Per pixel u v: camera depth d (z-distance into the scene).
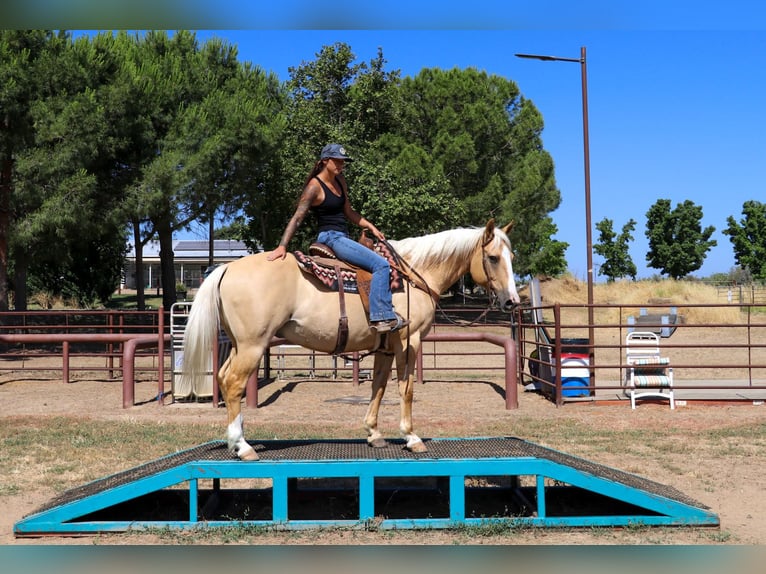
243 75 25.84
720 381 14.62
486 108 30.22
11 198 17.88
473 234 6.22
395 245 6.21
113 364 16.92
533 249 36.59
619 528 5.28
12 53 17.09
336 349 5.66
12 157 17.80
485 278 6.18
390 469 5.23
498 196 29.92
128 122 19.09
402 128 31.38
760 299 33.44
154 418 10.21
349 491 6.56
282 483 5.24
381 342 5.74
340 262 5.70
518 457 5.32
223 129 21.20
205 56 25.02
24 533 5.09
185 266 67.00
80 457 7.57
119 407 11.37
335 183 5.89
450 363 19.52
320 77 29.97
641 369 12.25
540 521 5.26
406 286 5.90
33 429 9.22
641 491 5.24
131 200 19.53
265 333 5.38
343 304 5.54
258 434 8.77
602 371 17.64
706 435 8.93
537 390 13.52
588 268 13.02
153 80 21.53
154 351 21.44
